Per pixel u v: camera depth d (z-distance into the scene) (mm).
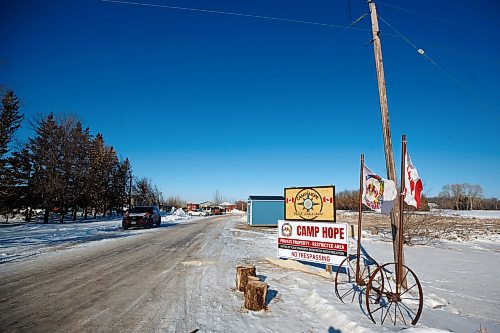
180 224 28625
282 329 4215
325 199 7895
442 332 3688
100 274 7238
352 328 4152
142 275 7211
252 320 4512
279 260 8750
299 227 8250
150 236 16359
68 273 7281
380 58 7184
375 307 5090
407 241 15164
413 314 4918
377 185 5930
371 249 13297
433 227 27547
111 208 44781
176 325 4234
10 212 30328
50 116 29578
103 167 39625
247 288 4996
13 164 29672
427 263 10156
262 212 27703
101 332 3941
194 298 5500
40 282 6402
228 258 9852
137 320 4383
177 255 10227
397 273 5309
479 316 5211
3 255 9594
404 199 5566
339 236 7441
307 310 5031
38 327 4055
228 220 38812
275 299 5555
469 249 14195
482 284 7469
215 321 4430
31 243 12633
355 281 6836
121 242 13555
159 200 79875
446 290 6863
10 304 4973
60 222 29641
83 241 13766
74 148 30516
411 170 5523
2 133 25875
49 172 28516
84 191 32469
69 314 4559
